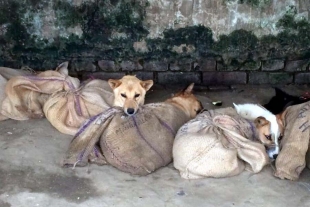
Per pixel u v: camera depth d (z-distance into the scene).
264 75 4.16
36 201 2.88
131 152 3.07
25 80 3.60
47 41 4.08
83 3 3.98
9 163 3.15
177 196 2.91
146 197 2.90
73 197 2.91
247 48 4.07
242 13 3.99
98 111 3.49
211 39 4.05
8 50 4.11
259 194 2.92
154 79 4.18
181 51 4.09
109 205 2.85
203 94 4.04
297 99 3.67
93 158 3.17
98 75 4.17
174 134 3.23
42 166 3.14
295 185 2.99
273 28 4.02
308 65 4.14
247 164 3.11
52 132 3.47
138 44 4.07
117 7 3.98
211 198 2.90
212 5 3.97
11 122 3.57
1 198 2.89
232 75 4.16
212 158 2.99
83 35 4.05
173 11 3.99
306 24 4.02
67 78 3.64
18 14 4.01
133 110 3.17
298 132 3.06
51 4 3.99
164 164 3.14
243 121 3.20
